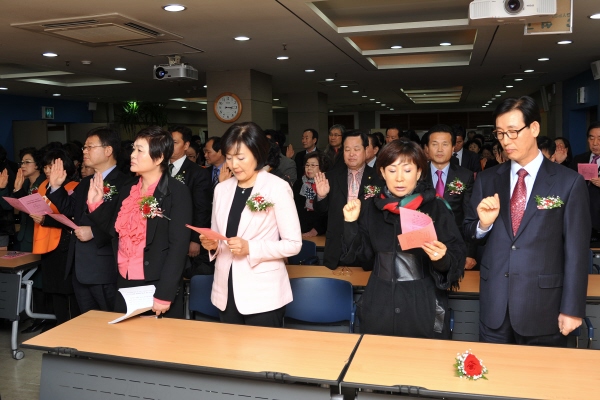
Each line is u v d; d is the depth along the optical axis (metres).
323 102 13.45
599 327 3.26
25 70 10.38
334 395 2.05
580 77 10.12
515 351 2.24
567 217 2.33
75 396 2.44
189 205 2.90
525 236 2.39
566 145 6.61
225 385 2.19
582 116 10.90
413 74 10.22
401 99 15.69
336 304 3.26
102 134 3.51
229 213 2.78
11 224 5.42
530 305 2.37
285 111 19.67
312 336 2.48
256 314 2.69
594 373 2.02
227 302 2.75
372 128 20.33
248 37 6.41
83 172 5.59
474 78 10.97
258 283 2.67
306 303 3.31
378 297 2.53
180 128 4.33
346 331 3.34
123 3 4.79
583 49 7.60
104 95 13.00
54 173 4.23
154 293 2.80
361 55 7.92
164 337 2.50
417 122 20.05
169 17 5.37
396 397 1.96
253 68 8.95
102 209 3.30
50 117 13.61
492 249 2.49
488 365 2.11
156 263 2.87
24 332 4.97
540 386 1.92
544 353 2.22
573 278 2.30
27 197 3.87
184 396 2.26
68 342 2.44
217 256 2.83
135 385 2.33
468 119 19.62
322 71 9.52
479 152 10.56
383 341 2.38
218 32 6.11
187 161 4.42
